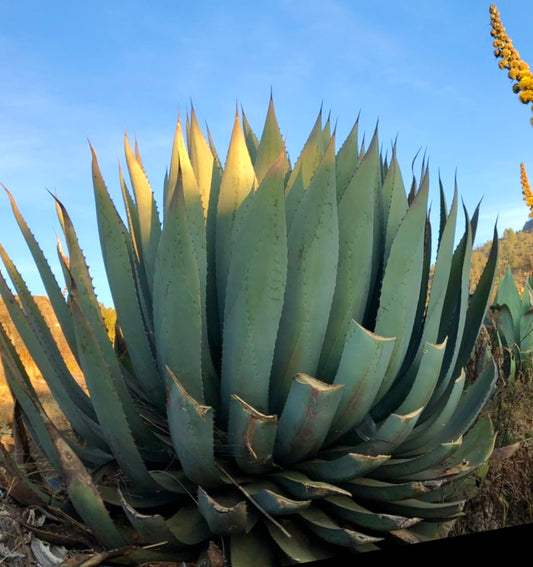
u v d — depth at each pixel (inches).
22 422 114.0
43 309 257.0
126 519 98.3
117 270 101.6
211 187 110.1
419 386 98.7
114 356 97.0
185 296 87.0
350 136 109.3
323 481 92.6
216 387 98.5
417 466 95.3
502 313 204.5
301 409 84.9
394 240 95.1
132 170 103.7
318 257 90.4
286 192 103.3
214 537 91.8
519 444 121.6
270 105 112.4
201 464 86.8
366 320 109.0
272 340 87.7
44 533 93.5
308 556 85.0
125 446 91.7
